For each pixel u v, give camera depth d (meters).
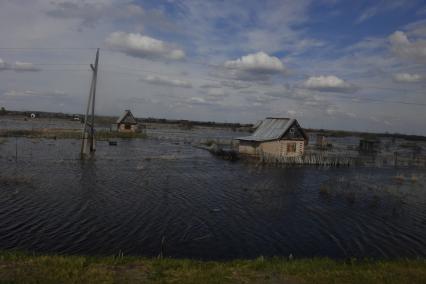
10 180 28.92
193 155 53.50
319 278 11.09
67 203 23.16
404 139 172.50
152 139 79.94
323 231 20.00
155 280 10.49
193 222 20.47
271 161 47.09
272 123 54.88
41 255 13.12
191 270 11.46
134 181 31.28
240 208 24.05
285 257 16.02
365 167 50.16
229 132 134.75
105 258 12.58
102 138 74.56
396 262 13.27
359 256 16.59
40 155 44.06
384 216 23.52
